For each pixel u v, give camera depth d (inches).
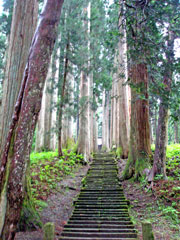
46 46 175.3
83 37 510.0
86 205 307.1
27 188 232.2
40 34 175.5
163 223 241.6
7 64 227.9
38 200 297.6
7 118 209.5
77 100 572.1
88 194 349.4
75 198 344.5
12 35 232.1
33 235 196.1
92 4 703.7
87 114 645.3
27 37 231.0
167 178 339.6
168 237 206.4
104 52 613.0
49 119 746.8
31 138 163.8
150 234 151.8
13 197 148.9
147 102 426.9
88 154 618.8
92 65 571.8
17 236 189.3
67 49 506.0
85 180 427.5
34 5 245.3
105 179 432.5
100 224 243.3
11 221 146.0
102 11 673.6
